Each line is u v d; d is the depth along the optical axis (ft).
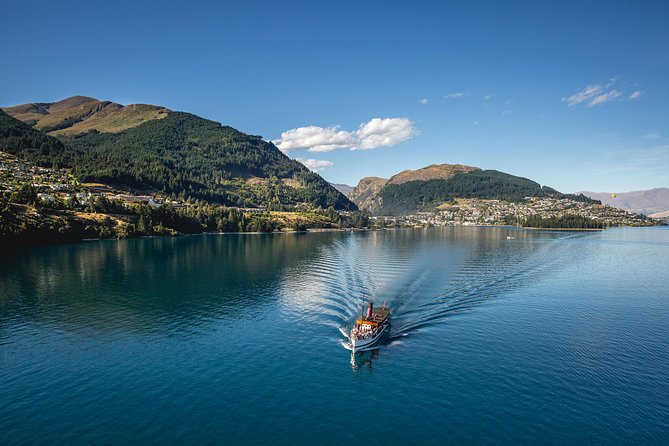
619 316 312.71
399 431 166.20
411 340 260.42
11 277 464.24
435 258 612.70
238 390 198.29
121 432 165.37
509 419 173.88
